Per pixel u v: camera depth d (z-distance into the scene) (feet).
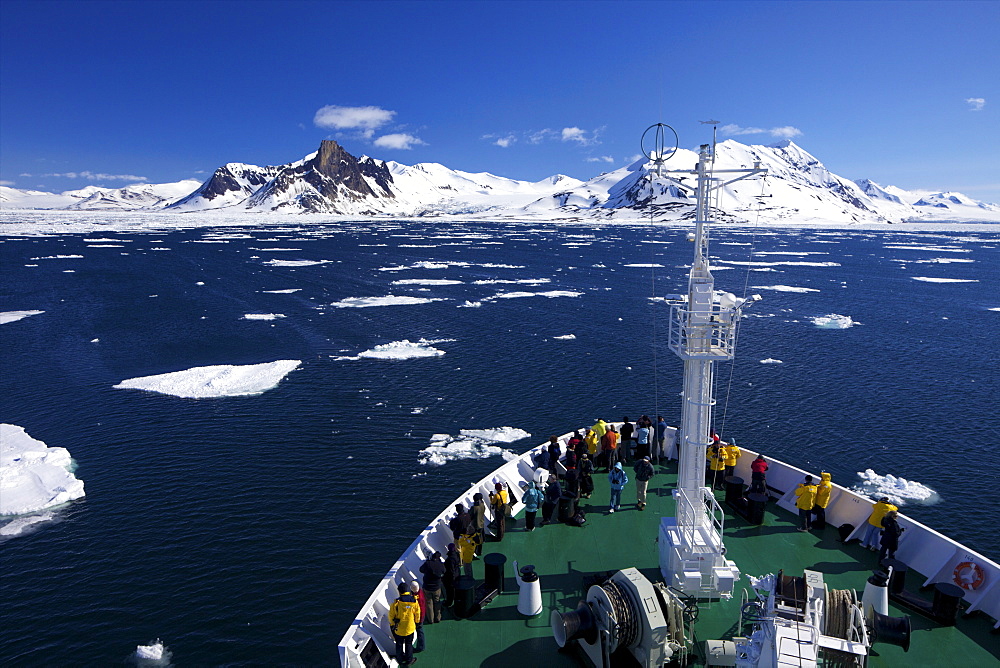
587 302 261.24
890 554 47.93
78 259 413.39
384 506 90.22
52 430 118.01
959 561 46.24
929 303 265.13
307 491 94.38
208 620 66.90
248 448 109.81
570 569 50.14
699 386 44.37
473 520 52.95
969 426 121.39
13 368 159.02
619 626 37.35
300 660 61.62
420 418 124.57
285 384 145.38
